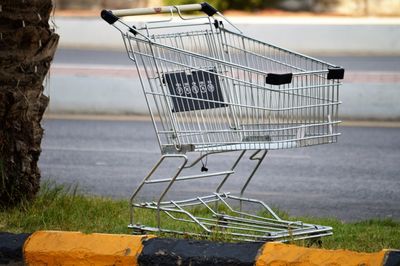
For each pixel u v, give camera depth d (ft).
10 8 35.40
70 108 75.61
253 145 31.01
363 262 27.25
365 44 123.75
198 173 53.62
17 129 36.24
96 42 131.44
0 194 36.24
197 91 31.89
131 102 74.95
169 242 29.68
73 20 131.95
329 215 42.47
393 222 38.29
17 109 35.88
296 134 31.37
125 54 120.06
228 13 161.68
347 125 70.79
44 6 36.29
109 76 78.02
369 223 38.29
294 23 128.67
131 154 59.31
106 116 74.95
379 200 46.50
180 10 32.81
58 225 35.06
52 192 38.32
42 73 36.63
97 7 170.09
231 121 32.48
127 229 34.17
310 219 38.37
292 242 31.24
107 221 35.94
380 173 53.83
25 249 30.53
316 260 27.71
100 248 29.99
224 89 32.40
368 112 72.28
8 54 35.63
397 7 165.37
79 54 119.55
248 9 162.50
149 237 30.17
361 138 65.31
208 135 32.07
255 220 34.47
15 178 36.35
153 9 32.17
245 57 33.42
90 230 34.32
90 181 50.47
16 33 35.58
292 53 32.60
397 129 69.10
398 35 123.24
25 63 35.96
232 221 34.24
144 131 67.87
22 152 36.37
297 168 55.42
